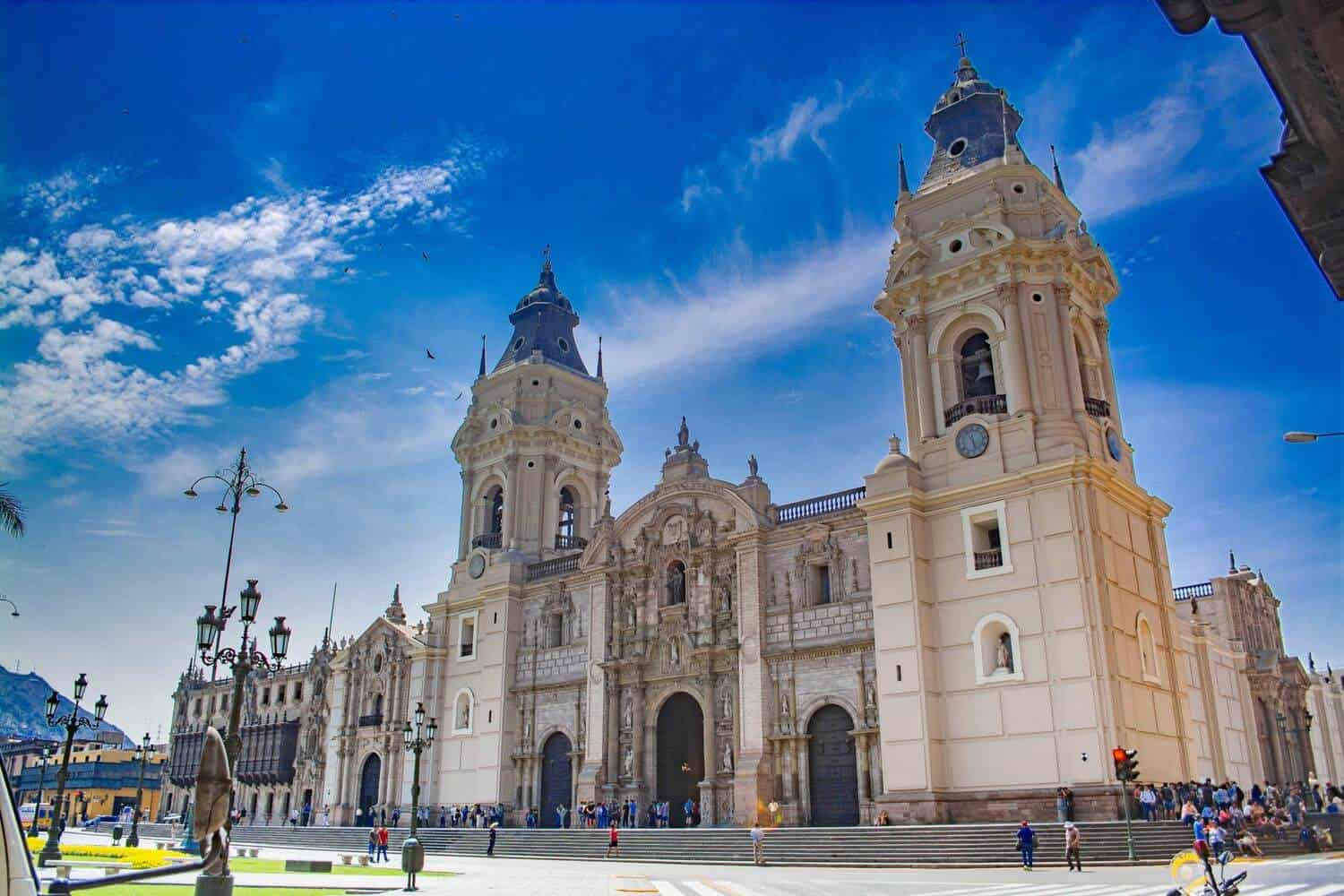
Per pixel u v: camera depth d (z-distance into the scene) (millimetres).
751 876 41219
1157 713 49812
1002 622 50531
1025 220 56938
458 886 37625
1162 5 8500
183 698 118812
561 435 81938
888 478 55094
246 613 33031
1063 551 49312
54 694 50719
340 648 94812
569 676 70875
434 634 80688
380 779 82000
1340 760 104438
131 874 17609
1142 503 54656
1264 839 43719
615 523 71000
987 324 56312
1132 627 50188
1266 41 8391
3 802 8961
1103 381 57594
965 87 63250
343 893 32062
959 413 55469
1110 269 59312
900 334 59906
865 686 55562
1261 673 80312
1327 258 10328
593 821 63938
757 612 60781
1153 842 41875
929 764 49844
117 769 135250
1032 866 40250
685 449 69688
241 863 48875
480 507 82625
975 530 52844
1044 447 51719
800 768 57094
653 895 33344
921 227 60531
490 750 73062
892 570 53750
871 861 45562
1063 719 47406
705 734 61344
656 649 65938
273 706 103375
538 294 89688
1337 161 9430
